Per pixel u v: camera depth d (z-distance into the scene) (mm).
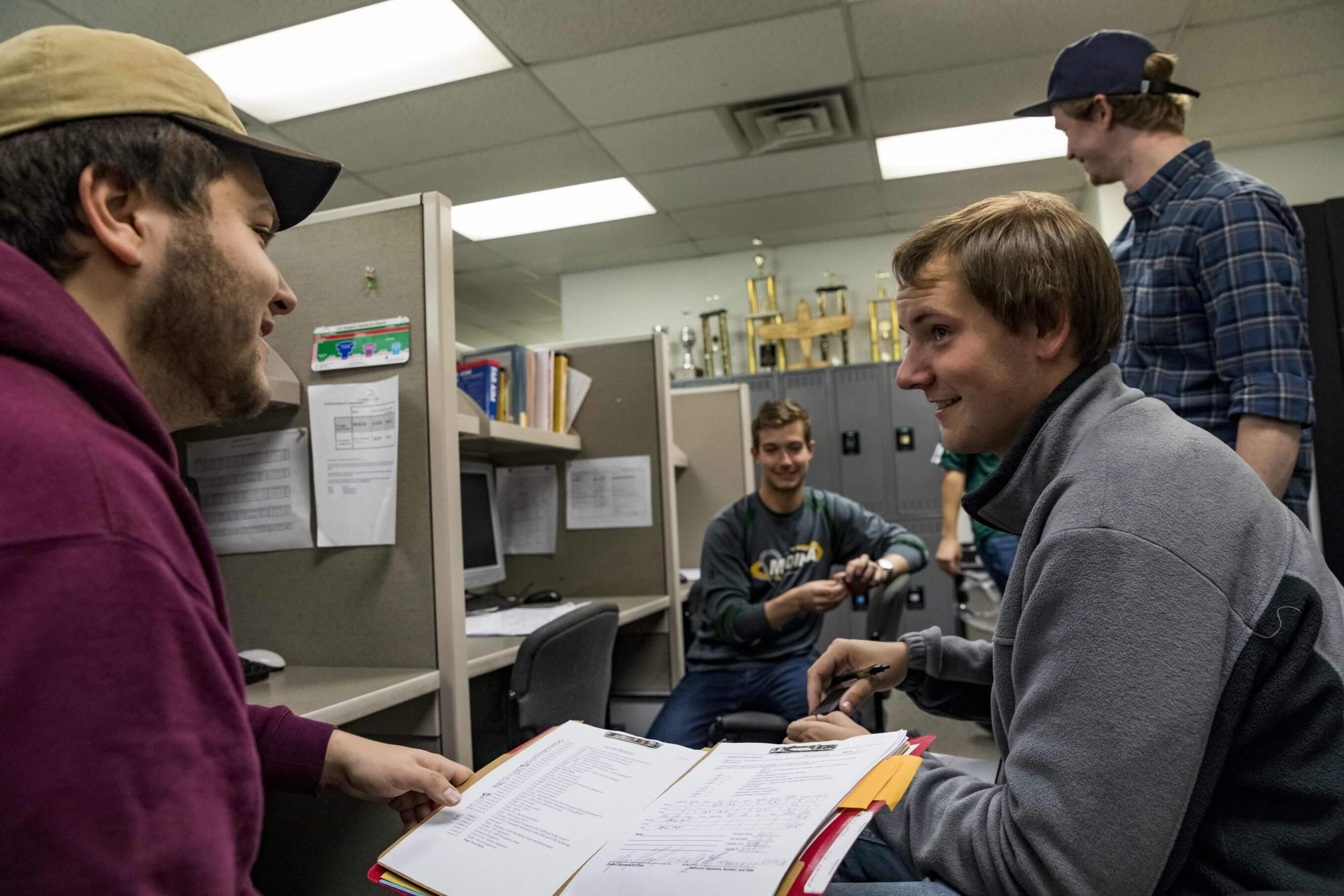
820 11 2920
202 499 1455
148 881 379
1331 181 4180
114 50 547
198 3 2672
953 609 4051
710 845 601
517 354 2100
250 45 2943
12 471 386
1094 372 734
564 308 6020
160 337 575
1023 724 619
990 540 2801
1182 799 557
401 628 1320
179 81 572
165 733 395
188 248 571
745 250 5660
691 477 3021
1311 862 587
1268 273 1297
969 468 2947
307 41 2934
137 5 2654
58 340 449
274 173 666
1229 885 598
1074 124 1544
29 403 418
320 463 1373
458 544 1323
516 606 2055
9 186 517
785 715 1963
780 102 3617
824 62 3250
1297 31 3129
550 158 4012
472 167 4062
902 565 2047
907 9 2920
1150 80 1448
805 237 5410
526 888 610
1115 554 595
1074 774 570
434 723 1289
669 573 2213
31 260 493
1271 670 595
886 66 3297
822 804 617
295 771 819
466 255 5430
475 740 1746
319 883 1230
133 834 375
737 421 2984
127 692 384
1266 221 1309
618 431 2279
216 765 426
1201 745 562
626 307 5895
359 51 3018
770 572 2230
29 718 361
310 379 1395
